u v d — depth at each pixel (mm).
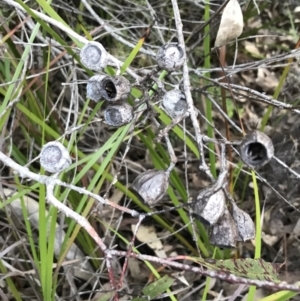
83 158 295
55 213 257
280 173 395
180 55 205
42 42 353
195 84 400
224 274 154
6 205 298
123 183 392
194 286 351
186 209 363
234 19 225
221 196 180
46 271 258
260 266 184
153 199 194
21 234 343
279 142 407
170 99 209
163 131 195
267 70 470
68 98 407
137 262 354
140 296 242
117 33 384
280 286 147
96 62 218
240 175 398
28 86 294
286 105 243
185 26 440
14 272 292
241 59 462
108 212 372
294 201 387
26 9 255
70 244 274
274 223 382
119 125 212
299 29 484
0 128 272
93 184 269
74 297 307
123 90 203
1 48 314
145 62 420
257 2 453
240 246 366
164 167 318
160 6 421
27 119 327
